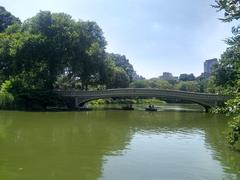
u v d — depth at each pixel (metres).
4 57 74.38
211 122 49.72
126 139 33.06
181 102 129.88
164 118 55.31
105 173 21.23
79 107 73.69
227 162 24.14
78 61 75.38
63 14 77.62
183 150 28.03
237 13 15.36
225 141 32.38
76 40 74.38
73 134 35.50
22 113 57.22
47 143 30.09
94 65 77.69
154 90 73.19
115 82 107.88
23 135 34.06
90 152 26.75
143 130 39.78
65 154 25.94
